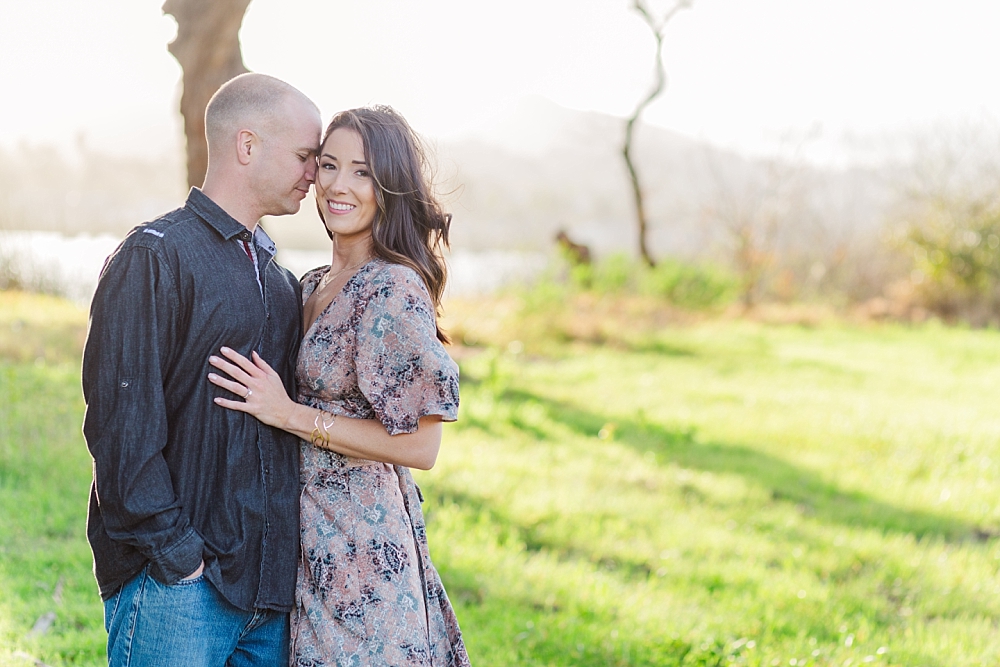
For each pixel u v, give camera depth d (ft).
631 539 18.40
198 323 7.07
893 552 18.49
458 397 7.63
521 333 45.47
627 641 13.00
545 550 17.37
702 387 35.53
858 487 23.40
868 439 27.78
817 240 75.20
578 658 12.50
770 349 47.70
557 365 40.24
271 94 7.48
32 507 15.58
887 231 73.00
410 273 7.77
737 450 26.35
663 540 18.39
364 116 7.81
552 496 20.18
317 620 7.53
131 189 123.03
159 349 6.89
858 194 75.87
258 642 7.66
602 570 16.43
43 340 30.12
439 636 8.27
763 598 15.39
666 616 14.19
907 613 15.48
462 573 15.08
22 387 22.67
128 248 6.88
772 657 12.82
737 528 19.67
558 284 55.06
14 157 116.26
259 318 7.52
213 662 7.25
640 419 27.12
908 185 72.08
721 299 60.64
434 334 7.75
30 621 11.67
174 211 7.30
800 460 25.64
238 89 7.43
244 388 7.28
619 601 14.69
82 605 12.25
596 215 134.31
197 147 25.05
